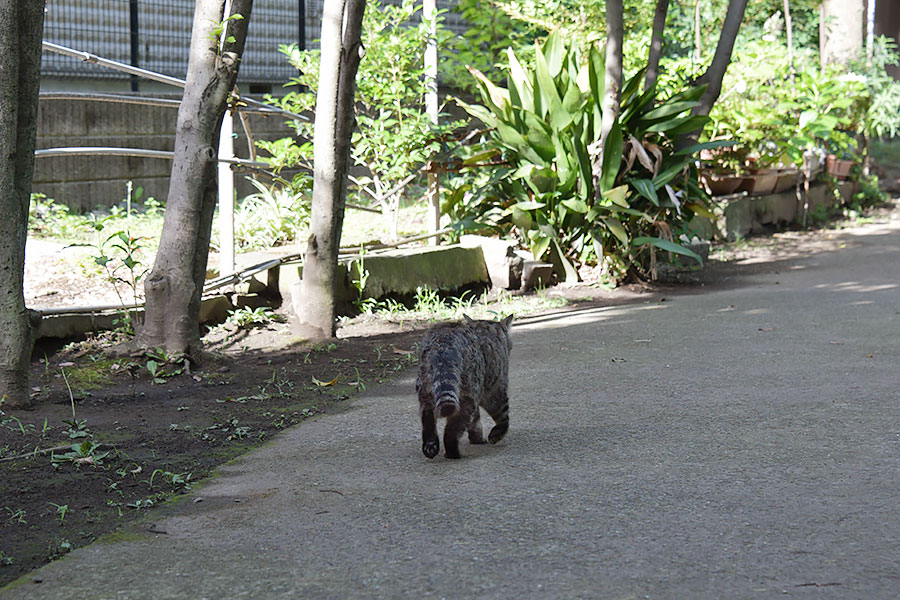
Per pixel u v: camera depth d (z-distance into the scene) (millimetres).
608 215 11117
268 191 11492
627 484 4641
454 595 3428
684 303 10352
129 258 7418
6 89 5875
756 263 13352
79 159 12398
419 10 16188
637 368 7355
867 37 22391
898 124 21062
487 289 11008
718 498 4398
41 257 9438
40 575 3691
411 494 4570
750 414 5945
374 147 11359
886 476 4664
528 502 4406
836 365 7285
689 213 11898
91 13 12406
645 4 15758
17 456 5180
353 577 3611
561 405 6328
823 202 17953
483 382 5281
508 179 11664
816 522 4051
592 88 11008
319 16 15266
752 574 3535
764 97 16375
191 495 4641
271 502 4508
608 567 3635
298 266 9266
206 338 8336
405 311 9734
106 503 4523
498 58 15484
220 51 7258
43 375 6988
